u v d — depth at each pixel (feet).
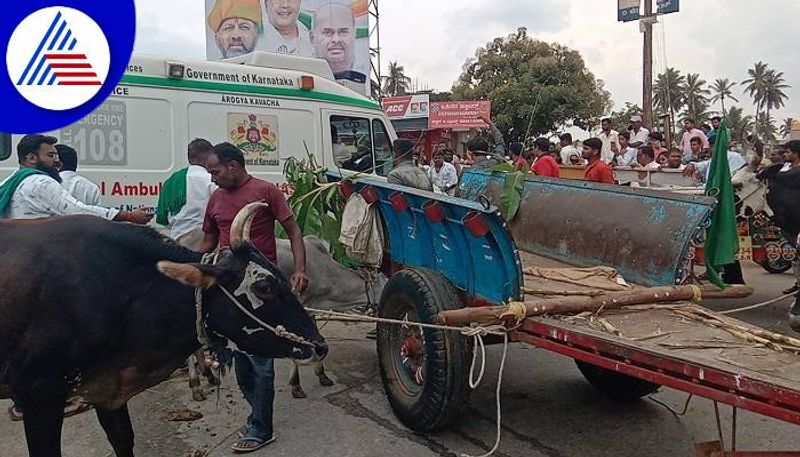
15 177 17.07
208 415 16.85
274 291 11.55
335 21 79.92
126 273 11.52
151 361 11.87
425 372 14.48
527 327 12.82
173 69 26.68
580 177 33.35
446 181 44.34
